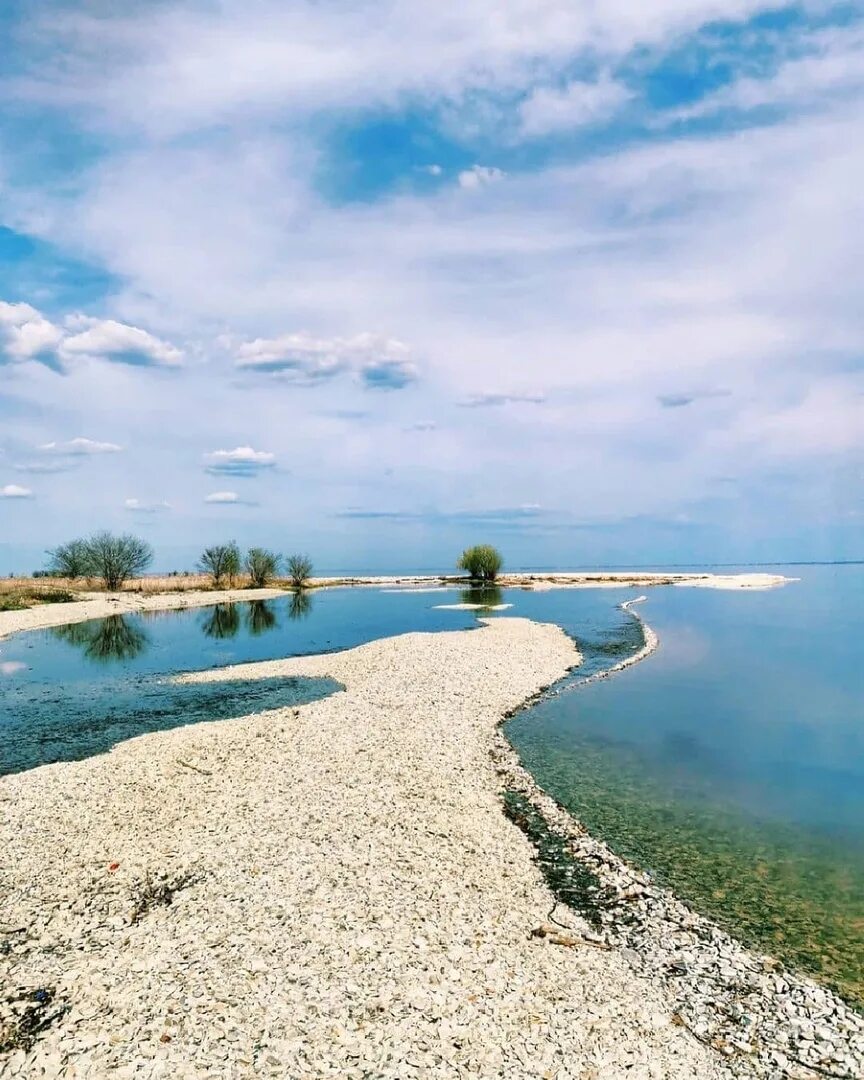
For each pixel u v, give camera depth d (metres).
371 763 19.83
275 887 12.89
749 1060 9.18
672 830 16.52
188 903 12.47
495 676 32.34
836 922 12.60
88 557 82.62
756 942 11.98
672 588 100.12
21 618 56.72
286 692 30.70
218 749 21.03
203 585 89.56
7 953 11.20
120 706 28.83
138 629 53.88
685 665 37.72
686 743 23.28
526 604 72.50
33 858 14.41
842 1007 10.28
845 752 22.31
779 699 29.81
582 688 31.66
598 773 20.31
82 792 17.81
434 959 10.78
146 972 10.52
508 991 10.12
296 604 74.56
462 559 104.38
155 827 15.80
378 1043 8.98
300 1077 8.42
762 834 16.31
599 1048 9.06
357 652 39.44
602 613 62.84
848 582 125.81
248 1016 9.46
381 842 14.85
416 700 27.38
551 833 16.14
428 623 55.81
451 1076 8.48
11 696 30.89
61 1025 9.43
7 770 20.94
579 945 11.59
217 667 37.44
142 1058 8.75
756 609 69.94
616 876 14.18
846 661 39.25
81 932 11.75
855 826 16.70
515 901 12.94
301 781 18.41
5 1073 8.59
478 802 17.56
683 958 11.45
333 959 10.70
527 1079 8.48
